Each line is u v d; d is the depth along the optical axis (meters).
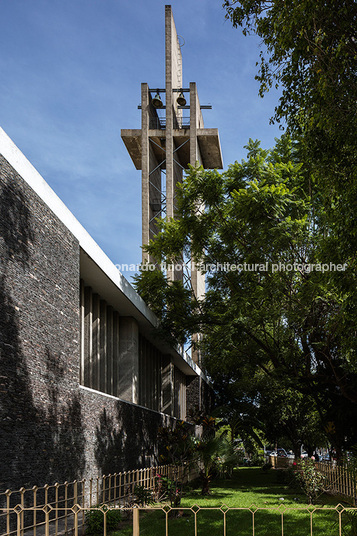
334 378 22.88
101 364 21.47
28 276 11.82
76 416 14.72
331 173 11.86
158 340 30.08
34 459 11.55
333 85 10.36
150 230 43.25
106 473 17.47
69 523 11.99
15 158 11.38
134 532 7.24
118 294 21.27
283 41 10.77
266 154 22.05
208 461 22.86
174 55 46.62
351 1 9.95
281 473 30.45
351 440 24.36
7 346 10.56
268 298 20.44
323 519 14.63
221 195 22.77
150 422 26.22
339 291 12.32
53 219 13.62
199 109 47.47
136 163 48.66
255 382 34.69
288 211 19.56
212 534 12.26
